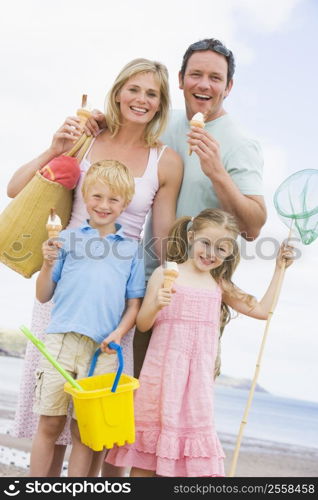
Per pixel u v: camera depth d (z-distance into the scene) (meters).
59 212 2.26
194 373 2.16
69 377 1.98
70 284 2.14
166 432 2.09
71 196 2.29
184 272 2.27
